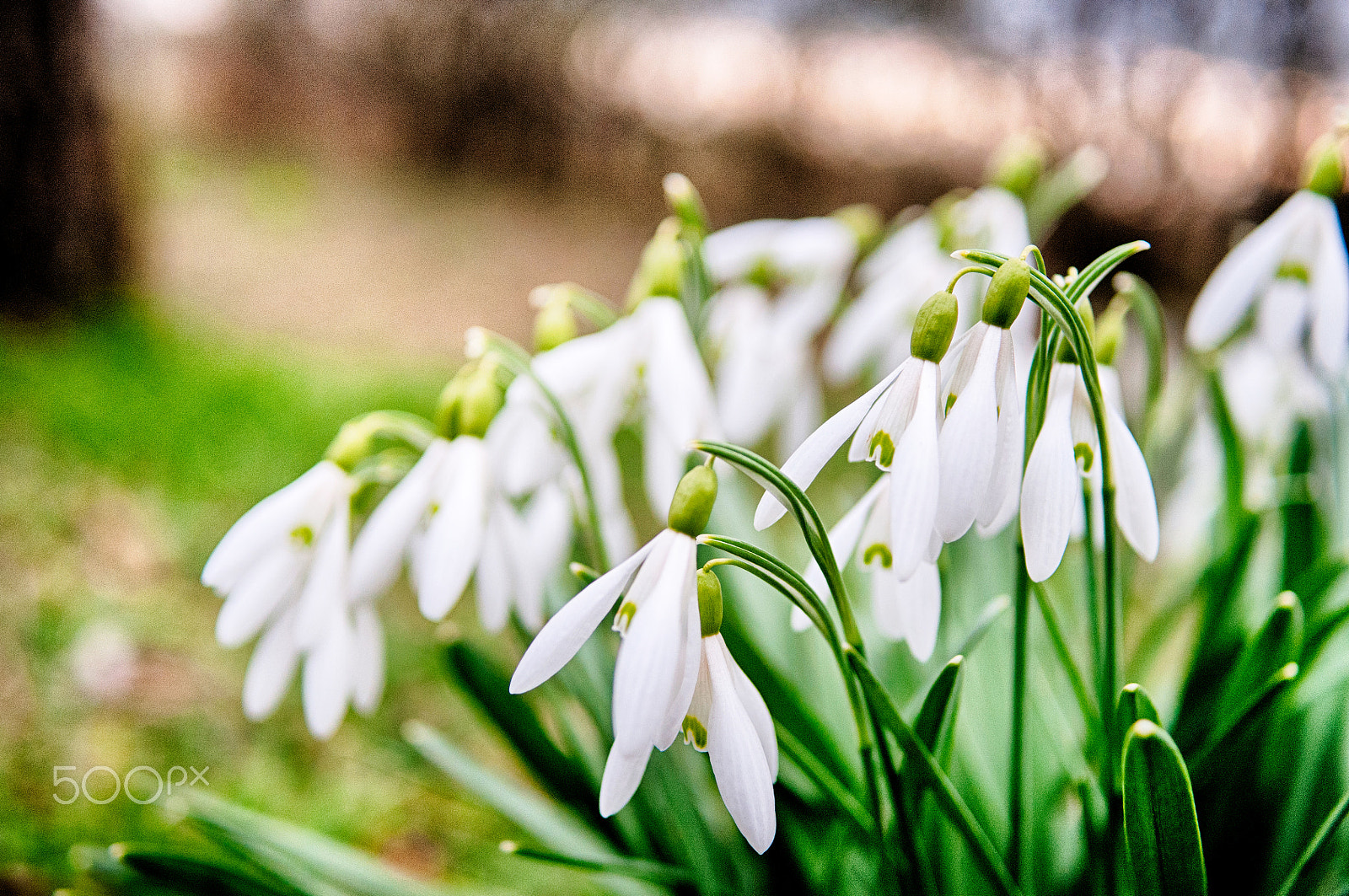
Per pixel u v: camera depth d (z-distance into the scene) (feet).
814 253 1.28
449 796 1.26
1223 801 1.05
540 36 6.79
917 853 0.98
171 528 2.45
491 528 1.07
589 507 1.07
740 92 6.34
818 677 1.22
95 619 2.04
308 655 1.05
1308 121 4.49
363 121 7.29
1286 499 1.16
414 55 7.06
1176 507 1.37
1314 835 1.09
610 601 0.91
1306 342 1.20
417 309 4.68
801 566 1.45
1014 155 1.24
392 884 1.14
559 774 1.16
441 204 6.48
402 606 2.27
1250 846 1.09
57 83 3.73
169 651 2.02
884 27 5.84
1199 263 4.69
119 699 1.85
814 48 5.99
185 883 1.08
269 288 4.70
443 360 4.00
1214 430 1.28
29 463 2.59
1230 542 1.12
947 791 0.95
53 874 1.43
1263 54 4.54
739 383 1.27
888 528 0.97
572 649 0.90
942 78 5.65
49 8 3.63
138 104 4.19
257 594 1.05
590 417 1.11
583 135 6.75
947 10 5.55
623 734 0.87
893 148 5.87
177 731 1.79
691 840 1.12
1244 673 1.04
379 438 1.37
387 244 5.59
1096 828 1.01
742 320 1.28
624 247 6.04
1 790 1.57
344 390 3.31
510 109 6.90
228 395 3.15
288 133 7.30
